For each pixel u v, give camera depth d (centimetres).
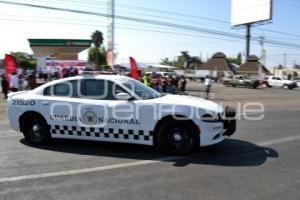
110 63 2789
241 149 796
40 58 3127
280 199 488
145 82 2367
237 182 561
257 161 691
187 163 669
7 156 712
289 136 970
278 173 612
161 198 489
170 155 725
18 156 712
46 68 3112
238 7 5278
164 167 642
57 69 3119
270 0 4781
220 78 6322
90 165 650
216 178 580
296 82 5350
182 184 548
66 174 596
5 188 529
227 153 754
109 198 488
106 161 677
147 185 543
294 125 1189
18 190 520
